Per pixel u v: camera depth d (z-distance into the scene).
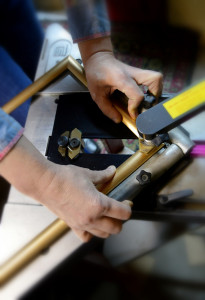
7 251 0.69
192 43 1.50
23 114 1.03
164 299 0.61
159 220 0.67
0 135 0.57
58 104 0.88
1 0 1.06
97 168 0.77
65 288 0.66
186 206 0.65
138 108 0.76
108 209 0.60
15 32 1.20
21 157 0.60
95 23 0.77
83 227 0.64
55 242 0.68
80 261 0.69
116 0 1.01
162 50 1.56
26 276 0.65
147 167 0.69
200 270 0.62
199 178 0.68
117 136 0.81
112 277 0.66
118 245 0.70
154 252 0.66
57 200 0.61
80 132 0.82
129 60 1.62
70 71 0.91
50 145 0.82
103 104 0.81
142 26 1.57
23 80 1.14
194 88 0.60
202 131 0.74
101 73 0.77
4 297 0.64
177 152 0.69
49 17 1.52
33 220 0.72
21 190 0.63
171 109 0.58
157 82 0.76
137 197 0.68
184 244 0.65
